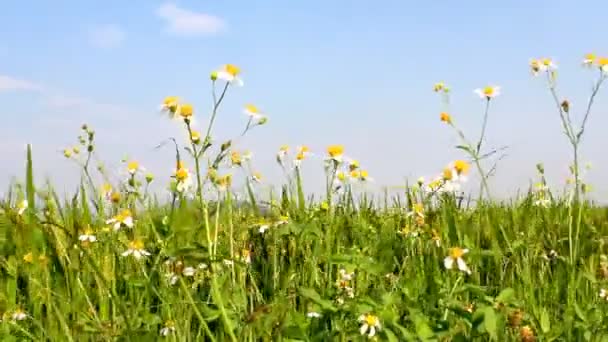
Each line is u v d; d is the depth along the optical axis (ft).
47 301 3.37
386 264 3.52
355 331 2.97
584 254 4.10
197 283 3.42
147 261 3.60
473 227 4.01
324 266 3.70
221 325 3.11
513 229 4.29
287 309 2.97
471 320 2.86
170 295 3.19
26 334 3.28
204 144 3.10
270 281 3.55
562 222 4.39
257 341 3.12
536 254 4.02
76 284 3.33
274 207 3.98
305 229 3.59
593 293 3.68
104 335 3.02
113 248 3.55
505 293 3.01
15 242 3.51
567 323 3.14
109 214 3.91
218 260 3.00
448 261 3.14
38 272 3.45
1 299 3.41
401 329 2.85
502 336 3.00
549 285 3.72
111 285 3.40
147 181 3.87
